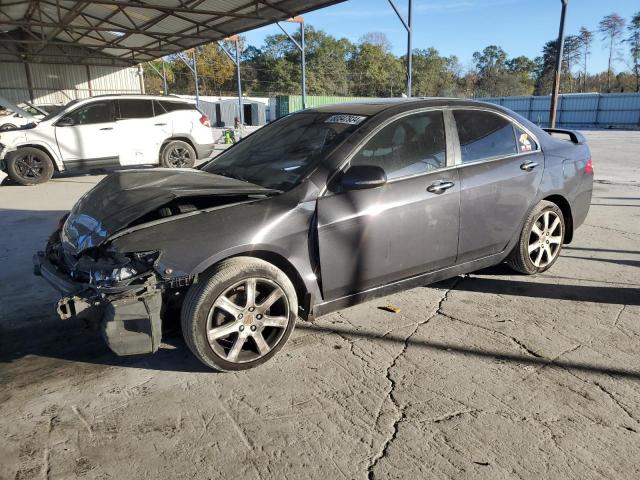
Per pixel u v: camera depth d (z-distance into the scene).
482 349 3.51
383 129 3.66
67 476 2.35
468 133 4.11
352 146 3.51
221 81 80.31
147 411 2.85
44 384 3.13
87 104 11.47
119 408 2.88
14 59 21.36
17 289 4.78
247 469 2.39
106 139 11.62
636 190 9.63
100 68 23.34
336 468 2.39
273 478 2.33
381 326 3.89
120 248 2.89
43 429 2.70
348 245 3.38
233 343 3.16
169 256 2.90
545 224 4.66
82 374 3.25
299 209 3.27
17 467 2.41
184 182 3.54
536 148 4.55
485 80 88.81
